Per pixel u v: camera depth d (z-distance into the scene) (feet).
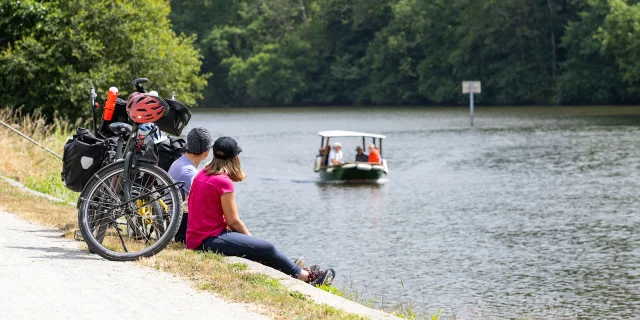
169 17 489.67
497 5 379.76
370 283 59.57
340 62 458.91
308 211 98.63
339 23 464.65
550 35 384.06
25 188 55.57
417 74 430.20
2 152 69.67
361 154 141.18
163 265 31.42
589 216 89.56
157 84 137.18
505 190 112.57
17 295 26.84
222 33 478.59
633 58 332.60
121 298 26.91
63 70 120.98
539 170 134.51
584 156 153.07
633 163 139.64
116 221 35.22
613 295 56.13
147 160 33.65
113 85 128.16
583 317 50.75
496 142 189.78
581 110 319.27
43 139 85.20
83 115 123.13
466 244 75.10
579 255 69.56
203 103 486.79
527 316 50.70
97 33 128.36
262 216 94.79
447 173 135.33
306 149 188.96
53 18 123.34
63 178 36.27
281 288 28.99
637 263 66.08
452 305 53.11
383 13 452.35
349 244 75.61
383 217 92.58
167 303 26.48
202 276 30.07
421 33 422.82
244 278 29.91
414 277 61.62
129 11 131.03
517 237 78.59
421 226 85.81
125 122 38.04
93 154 35.55
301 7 483.92
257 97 477.36
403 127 253.44
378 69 446.60
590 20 355.77
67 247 34.99
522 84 384.88
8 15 120.67
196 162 37.29
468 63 402.93
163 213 33.86
